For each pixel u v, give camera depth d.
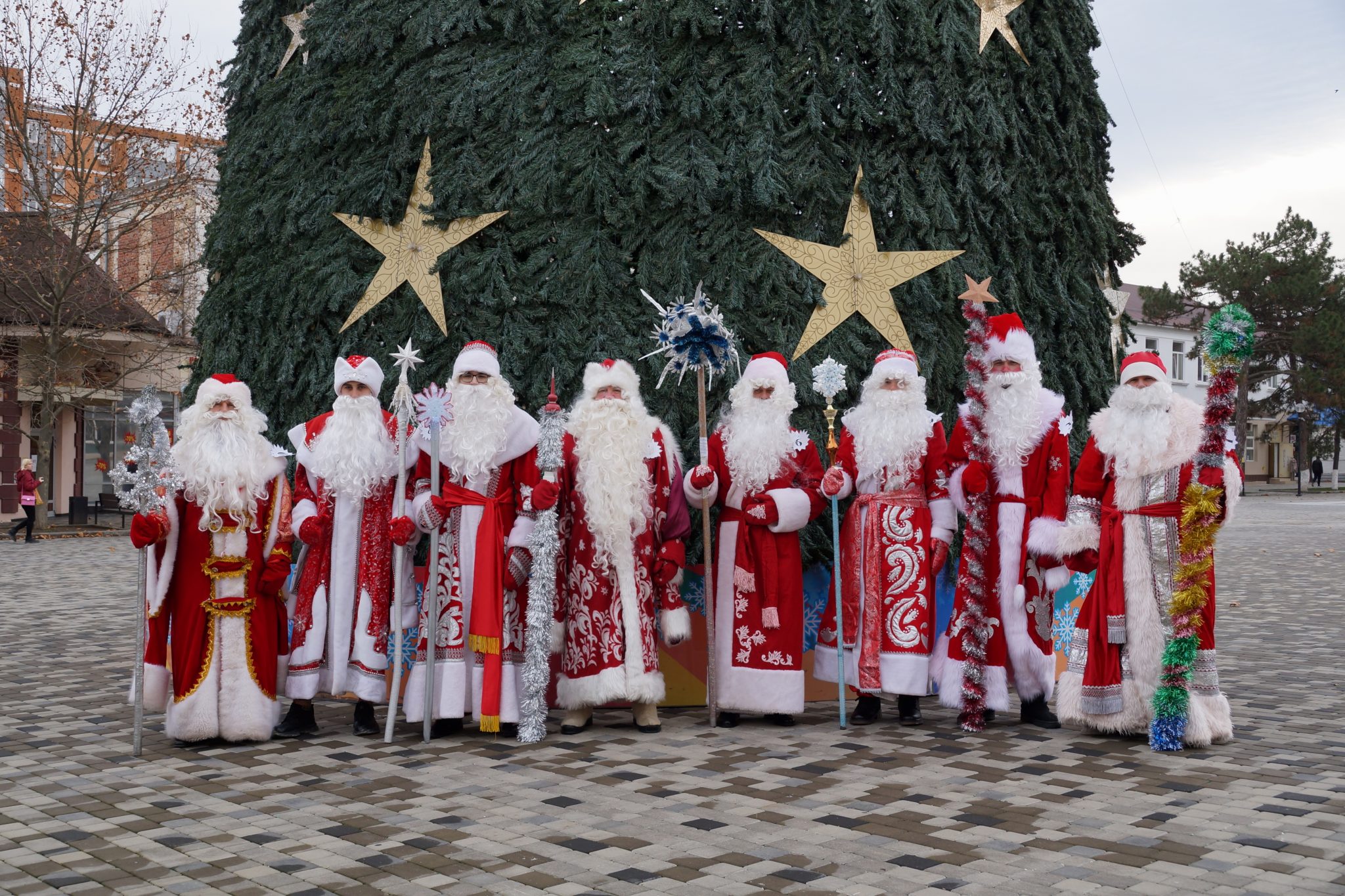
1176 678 5.10
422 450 5.57
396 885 3.40
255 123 7.20
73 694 6.60
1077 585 6.80
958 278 6.40
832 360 5.98
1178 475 5.36
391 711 5.37
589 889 3.35
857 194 6.38
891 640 5.74
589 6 6.44
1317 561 15.92
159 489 5.21
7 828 3.99
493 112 6.35
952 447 5.84
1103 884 3.35
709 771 4.75
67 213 22.92
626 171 6.27
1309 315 42.94
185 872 3.53
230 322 7.01
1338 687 6.67
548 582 5.45
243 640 5.33
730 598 5.78
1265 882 3.36
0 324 23.11
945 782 4.54
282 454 5.61
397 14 6.62
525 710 5.39
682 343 5.67
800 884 3.38
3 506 25.12
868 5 6.38
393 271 6.50
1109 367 7.21
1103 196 7.33
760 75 6.27
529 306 6.27
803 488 5.86
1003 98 6.66
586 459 5.61
